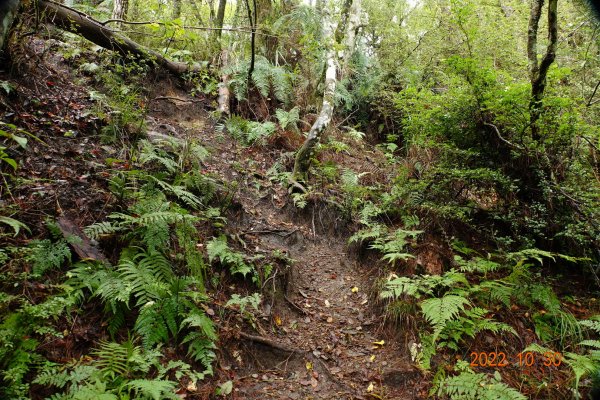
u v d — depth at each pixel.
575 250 4.80
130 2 8.09
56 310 2.71
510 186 4.77
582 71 6.11
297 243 5.55
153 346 3.22
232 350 3.66
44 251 3.15
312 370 3.81
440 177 5.38
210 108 7.57
